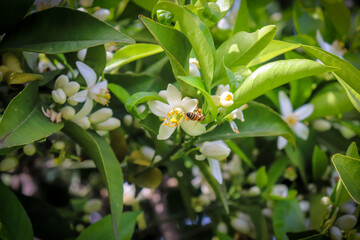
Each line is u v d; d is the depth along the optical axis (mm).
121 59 394
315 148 450
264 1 544
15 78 337
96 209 504
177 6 306
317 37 480
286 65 300
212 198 544
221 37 498
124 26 513
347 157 322
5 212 342
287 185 521
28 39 337
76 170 625
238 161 516
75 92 350
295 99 471
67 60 377
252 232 502
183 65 327
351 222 376
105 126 370
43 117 334
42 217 408
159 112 333
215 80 341
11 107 302
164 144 402
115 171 335
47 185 600
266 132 385
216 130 385
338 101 454
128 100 325
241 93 317
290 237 392
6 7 329
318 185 481
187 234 552
